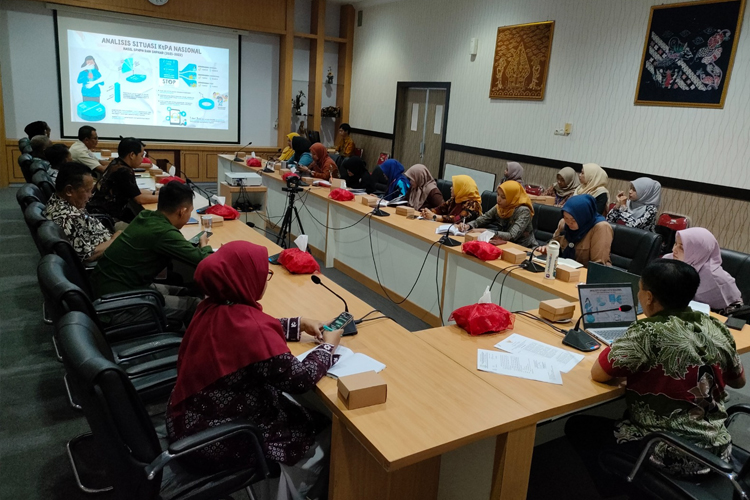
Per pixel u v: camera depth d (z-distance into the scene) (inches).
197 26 337.7
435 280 145.3
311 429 67.6
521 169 247.6
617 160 218.1
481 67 279.9
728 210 183.9
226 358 58.0
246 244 62.2
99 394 46.8
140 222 99.6
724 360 65.4
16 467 83.1
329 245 196.2
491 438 65.0
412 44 328.2
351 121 398.9
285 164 280.2
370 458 66.7
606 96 219.5
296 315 88.4
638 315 94.4
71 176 114.0
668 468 63.6
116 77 322.7
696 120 190.2
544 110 247.1
